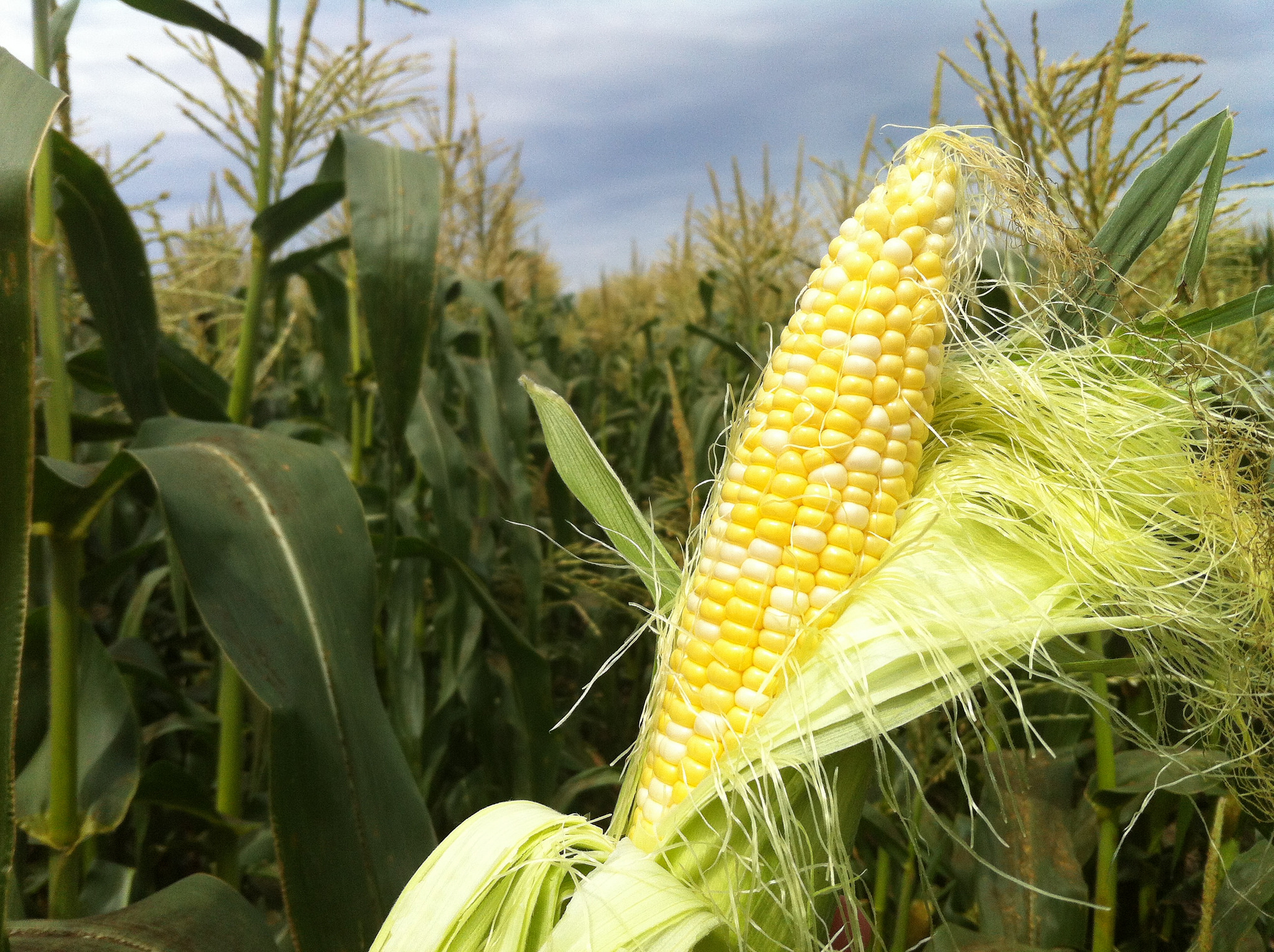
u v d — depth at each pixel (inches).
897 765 109.3
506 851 55.4
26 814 103.3
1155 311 70.6
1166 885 118.6
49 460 96.0
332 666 78.5
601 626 199.5
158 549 207.5
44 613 116.3
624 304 550.3
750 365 288.8
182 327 214.1
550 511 217.0
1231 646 65.4
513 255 320.5
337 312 211.9
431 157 120.3
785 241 287.1
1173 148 72.7
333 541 86.1
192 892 73.7
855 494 56.9
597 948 49.5
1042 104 90.2
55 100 52.2
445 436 164.1
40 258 104.9
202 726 147.2
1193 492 66.4
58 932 64.7
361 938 72.9
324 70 153.7
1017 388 66.4
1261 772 70.2
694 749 56.7
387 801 79.0
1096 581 62.1
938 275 57.3
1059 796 103.0
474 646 157.3
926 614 56.9
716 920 51.8
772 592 56.7
